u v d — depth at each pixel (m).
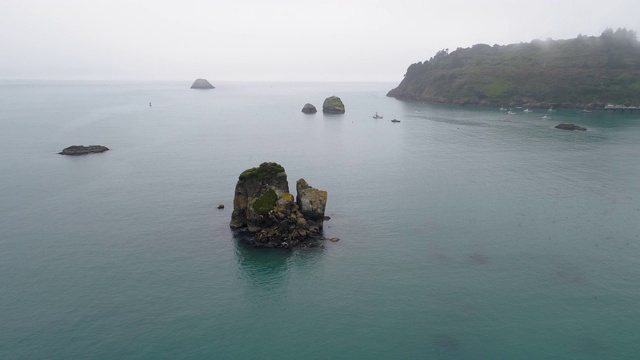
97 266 64.19
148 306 54.94
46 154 133.00
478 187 100.69
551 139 161.38
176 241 72.50
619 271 62.91
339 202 90.81
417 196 94.56
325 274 62.75
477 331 50.62
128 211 85.31
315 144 155.38
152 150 141.38
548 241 72.44
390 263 65.62
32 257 66.44
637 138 161.88
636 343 48.41
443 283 60.28
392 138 168.38
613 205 88.38
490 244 71.50
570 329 50.75
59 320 51.81
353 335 50.16
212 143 155.75
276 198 75.94
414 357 46.62
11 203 89.19
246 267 64.56
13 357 45.84
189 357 46.53
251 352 47.47
